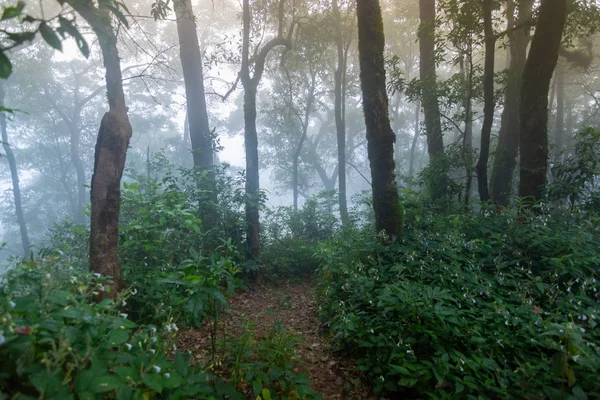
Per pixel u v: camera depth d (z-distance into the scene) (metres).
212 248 6.76
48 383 1.65
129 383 1.91
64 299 2.14
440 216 6.79
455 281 4.24
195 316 3.02
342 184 15.85
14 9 1.79
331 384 3.45
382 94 6.23
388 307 3.63
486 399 2.63
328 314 4.78
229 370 3.38
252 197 7.39
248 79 7.87
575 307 3.40
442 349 3.11
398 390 3.04
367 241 5.83
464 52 8.41
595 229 5.45
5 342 1.71
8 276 2.32
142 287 4.27
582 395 2.42
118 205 4.08
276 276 7.60
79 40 1.88
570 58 12.84
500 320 3.37
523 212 6.08
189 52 9.39
